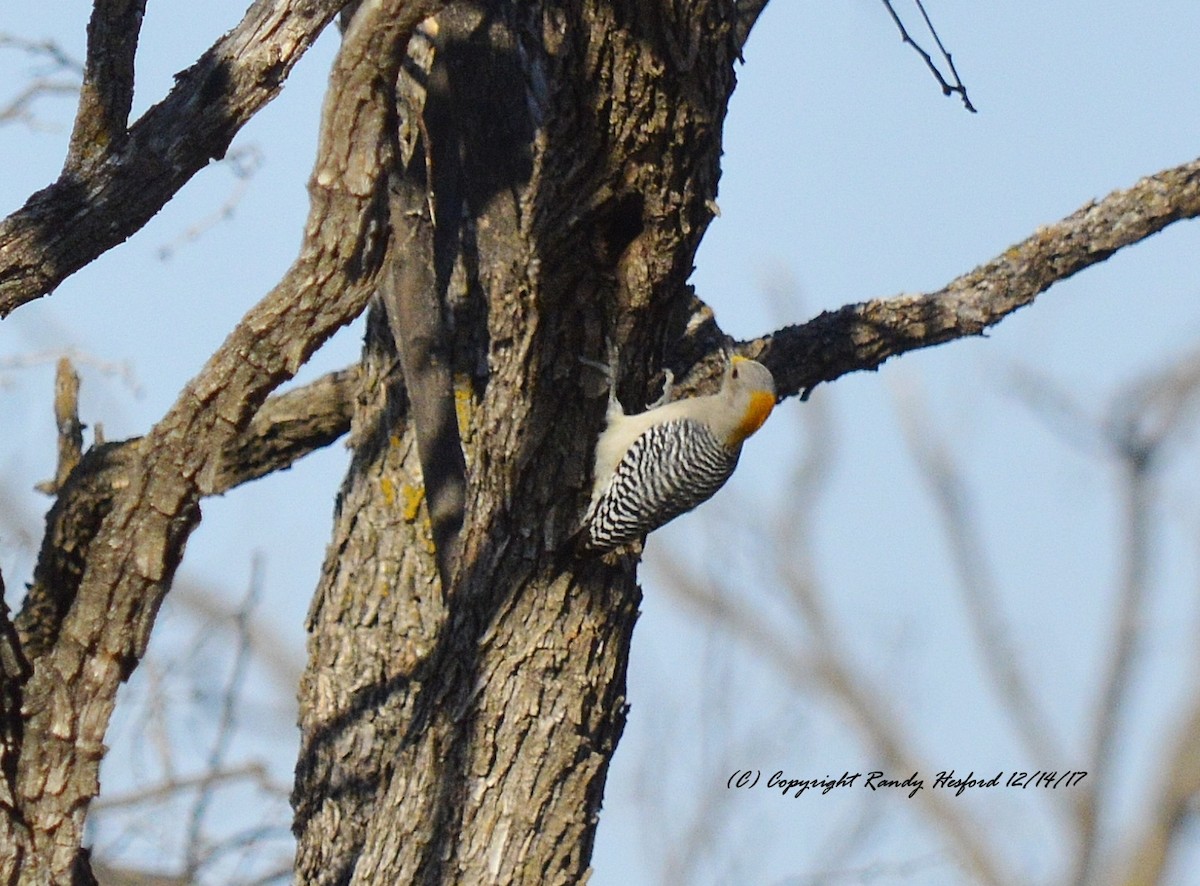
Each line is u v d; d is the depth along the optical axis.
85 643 9.66
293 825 14.31
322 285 8.73
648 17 9.63
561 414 11.36
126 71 9.89
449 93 11.28
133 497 9.40
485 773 11.63
